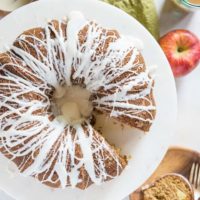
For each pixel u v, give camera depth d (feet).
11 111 2.07
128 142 2.31
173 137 2.62
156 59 2.29
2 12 2.49
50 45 2.10
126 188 2.31
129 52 2.14
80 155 2.12
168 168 2.56
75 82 2.22
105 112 2.23
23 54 2.09
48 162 2.11
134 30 2.28
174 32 2.45
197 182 2.56
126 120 2.18
